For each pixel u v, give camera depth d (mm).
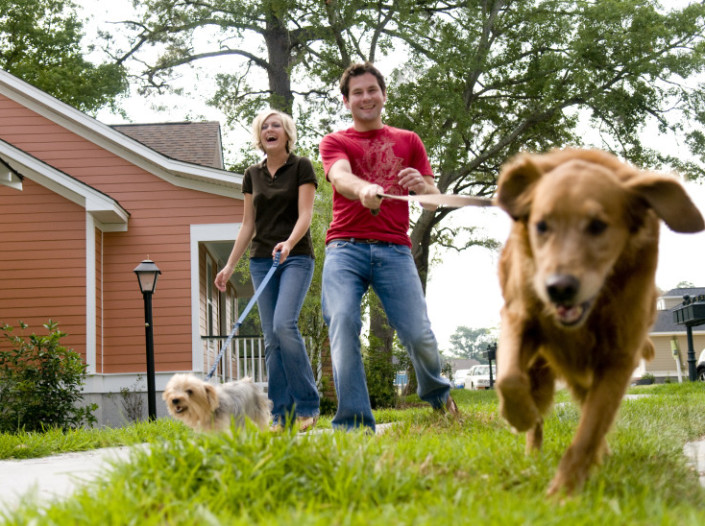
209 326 17109
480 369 49531
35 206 14133
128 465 2965
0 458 5664
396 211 4809
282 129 5844
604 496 2623
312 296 14039
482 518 2186
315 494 2711
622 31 22641
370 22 22656
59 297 13961
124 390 14039
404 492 2688
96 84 26000
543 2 23328
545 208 2570
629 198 2639
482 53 23203
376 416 8695
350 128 4957
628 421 5402
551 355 3064
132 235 14852
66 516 2389
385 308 4875
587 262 2490
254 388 7266
